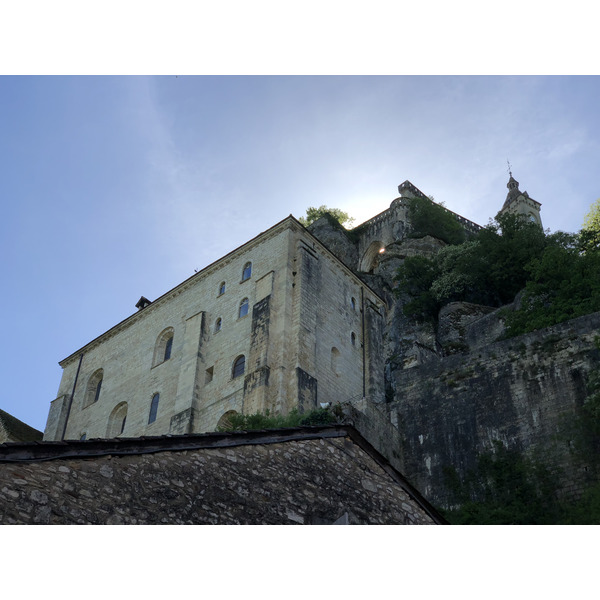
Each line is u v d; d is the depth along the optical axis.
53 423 54.47
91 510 12.00
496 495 31.83
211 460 14.02
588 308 41.09
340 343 47.56
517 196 105.81
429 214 78.00
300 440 15.72
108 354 56.00
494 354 36.28
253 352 43.50
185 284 53.12
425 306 58.31
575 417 32.06
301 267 47.00
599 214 59.50
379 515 15.84
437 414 36.28
